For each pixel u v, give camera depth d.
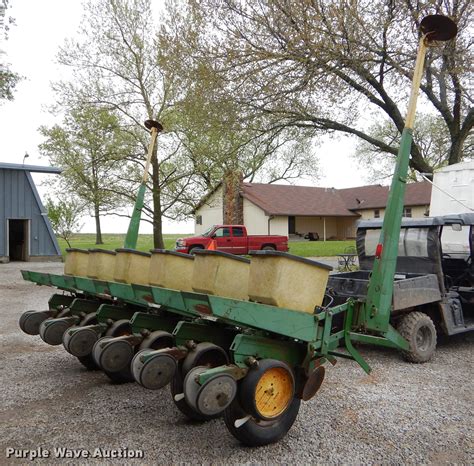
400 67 14.20
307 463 3.62
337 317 4.68
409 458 3.71
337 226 44.66
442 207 10.58
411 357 6.33
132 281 5.09
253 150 21.62
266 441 3.86
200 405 3.40
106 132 24.98
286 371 3.86
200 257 4.18
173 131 24.30
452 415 4.54
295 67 14.10
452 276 7.86
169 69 16.52
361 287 6.32
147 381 3.80
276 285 3.70
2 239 22.77
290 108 15.34
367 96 15.41
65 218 28.59
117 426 4.30
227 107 15.05
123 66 24.55
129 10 24.02
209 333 4.23
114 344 4.53
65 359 6.64
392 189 4.51
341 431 4.18
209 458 3.70
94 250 5.71
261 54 14.13
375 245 7.65
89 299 6.12
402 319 6.39
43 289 14.29
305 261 3.83
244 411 3.76
